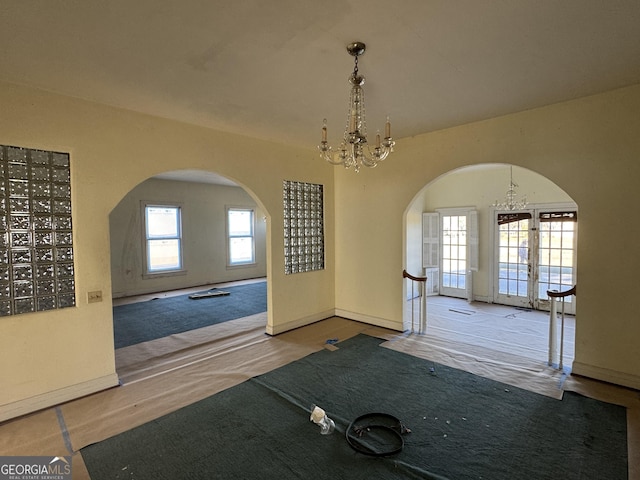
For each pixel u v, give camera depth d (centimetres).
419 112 322
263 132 380
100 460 200
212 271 820
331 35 187
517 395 269
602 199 285
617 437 215
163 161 325
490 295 632
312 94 272
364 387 286
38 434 226
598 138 284
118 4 157
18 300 250
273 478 185
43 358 259
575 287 303
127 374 315
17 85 247
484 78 247
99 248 285
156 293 704
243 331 440
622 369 280
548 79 251
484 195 639
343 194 491
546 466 191
